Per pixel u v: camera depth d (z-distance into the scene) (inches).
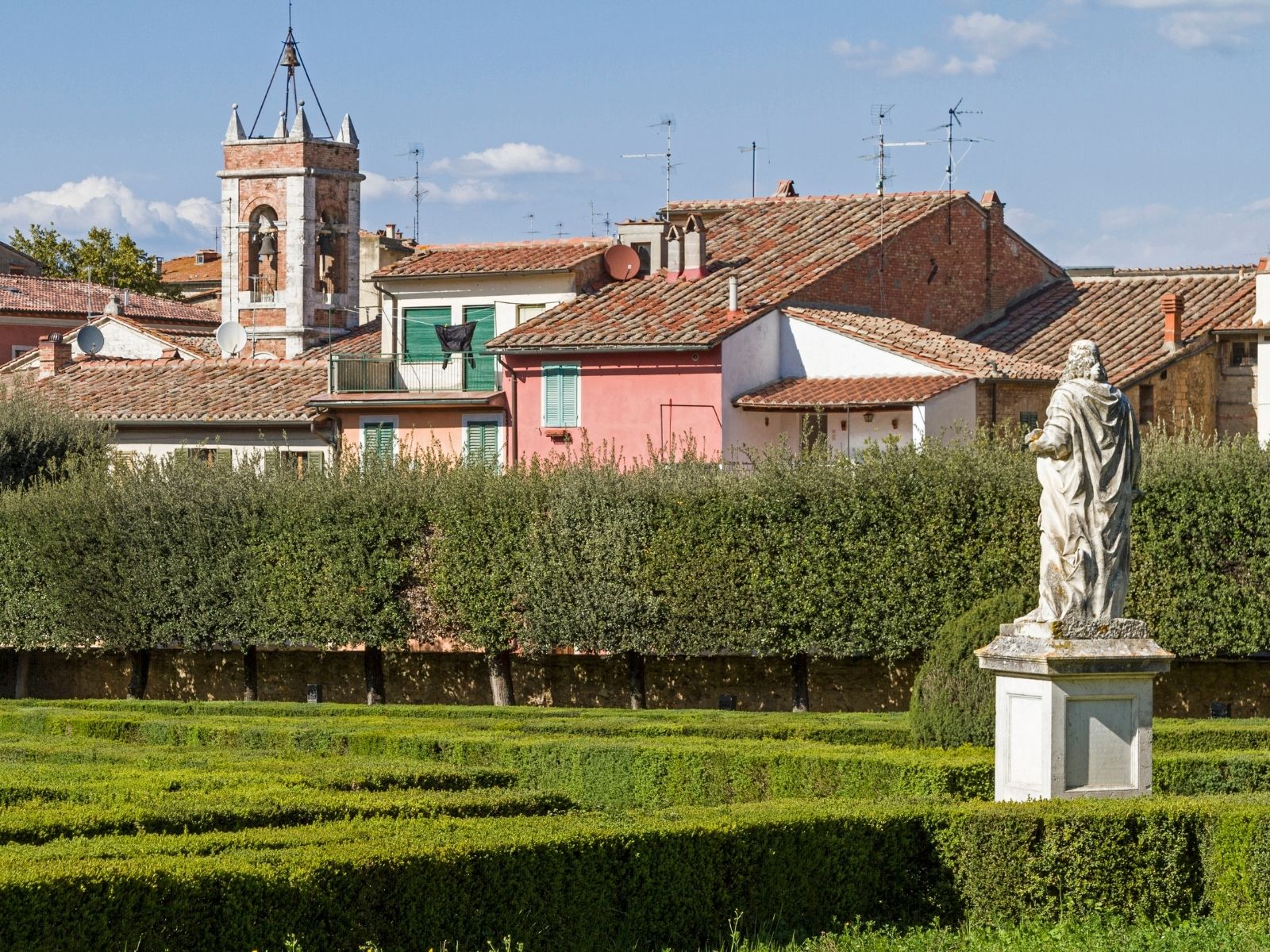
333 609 1968.5
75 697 2190.0
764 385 2327.8
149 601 2038.6
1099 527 864.9
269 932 635.5
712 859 758.5
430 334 2610.7
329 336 3176.7
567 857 717.9
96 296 4136.3
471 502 1915.6
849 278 2500.0
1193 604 1694.1
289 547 1991.9
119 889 607.8
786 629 1793.8
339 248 3245.6
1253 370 2400.3
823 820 789.9
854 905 794.8
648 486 1850.4
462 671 1995.6
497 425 2443.4
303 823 823.1
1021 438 1905.8
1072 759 860.6
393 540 1958.7
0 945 584.1
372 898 663.8
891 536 1755.7
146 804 816.9
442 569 1923.0
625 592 1845.5
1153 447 1753.2
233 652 2097.7
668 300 2429.9
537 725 1396.4
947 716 1135.0
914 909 807.1
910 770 1031.0
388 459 2018.9
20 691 2202.3
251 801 840.9
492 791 908.6
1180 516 1695.4
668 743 1202.0
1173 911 795.4
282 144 3176.7
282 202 3179.1
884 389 2213.3
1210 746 1242.0
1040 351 2527.1
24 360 3292.3
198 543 2023.9
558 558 1870.1
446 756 1277.1
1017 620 888.9
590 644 1863.9
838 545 1771.7
